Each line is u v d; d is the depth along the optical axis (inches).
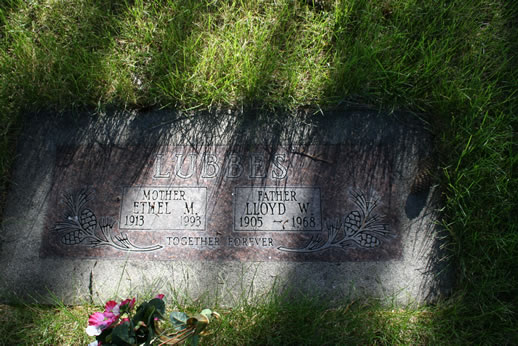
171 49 109.7
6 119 104.9
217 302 96.3
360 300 96.5
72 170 101.3
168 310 95.8
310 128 102.6
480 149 102.7
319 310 95.7
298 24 112.3
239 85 105.4
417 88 105.1
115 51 111.2
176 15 112.3
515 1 113.5
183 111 104.1
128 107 105.2
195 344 77.2
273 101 104.7
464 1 111.6
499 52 110.4
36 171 101.7
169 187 99.8
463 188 100.4
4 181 101.7
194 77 105.9
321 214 98.5
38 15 113.7
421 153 101.9
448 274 98.1
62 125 103.8
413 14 110.5
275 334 96.2
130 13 113.3
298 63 108.4
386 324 96.1
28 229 99.1
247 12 112.0
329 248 97.4
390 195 99.6
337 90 105.5
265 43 109.9
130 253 97.7
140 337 74.5
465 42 109.7
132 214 98.9
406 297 97.0
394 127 103.0
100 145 102.3
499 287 97.7
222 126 102.9
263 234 97.8
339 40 109.6
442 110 104.1
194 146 101.8
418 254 98.0
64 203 99.9
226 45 108.1
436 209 100.0
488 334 96.0
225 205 98.9
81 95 105.3
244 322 96.2
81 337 96.1
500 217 101.0
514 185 102.2
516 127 106.4
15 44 109.3
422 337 96.7
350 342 95.3
